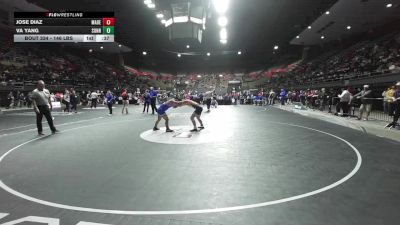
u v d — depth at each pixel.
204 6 20.44
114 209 3.90
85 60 46.09
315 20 31.20
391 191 4.56
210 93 22.06
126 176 5.36
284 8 30.20
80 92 35.22
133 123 14.01
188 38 20.27
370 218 3.61
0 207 3.98
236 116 17.84
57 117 17.31
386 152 7.37
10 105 25.39
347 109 15.01
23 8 28.11
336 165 6.10
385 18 30.27
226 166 6.02
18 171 5.73
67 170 5.79
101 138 9.60
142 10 29.97
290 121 14.80
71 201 4.18
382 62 23.89
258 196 4.34
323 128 12.02
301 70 44.38
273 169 5.80
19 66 31.41
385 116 14.38
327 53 42.59
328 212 3.78
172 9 19.72
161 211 3.84
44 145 8.43
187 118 16.45
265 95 36.50
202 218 3.63
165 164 6.20
